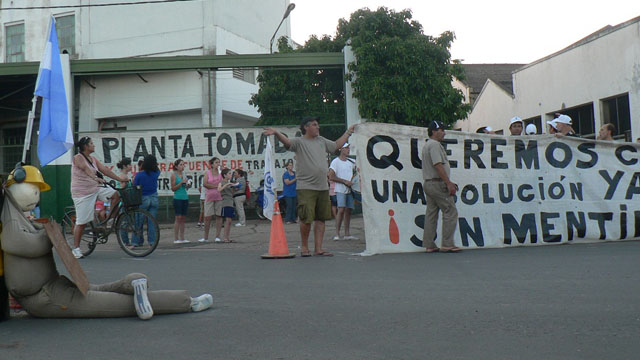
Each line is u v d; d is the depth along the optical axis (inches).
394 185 344.8
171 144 756.0
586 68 853.2
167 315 171.9
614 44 792.9
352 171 437.1
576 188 372.2
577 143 377.1
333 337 144.1
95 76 834.2
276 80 786.8
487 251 333.4
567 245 356.5
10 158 822.5
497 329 148.4
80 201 342.6
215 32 872.3
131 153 755.4
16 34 957.8
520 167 368.5
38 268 164.2
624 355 124.8
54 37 291.0
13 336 150.0
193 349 135.4
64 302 165.6
